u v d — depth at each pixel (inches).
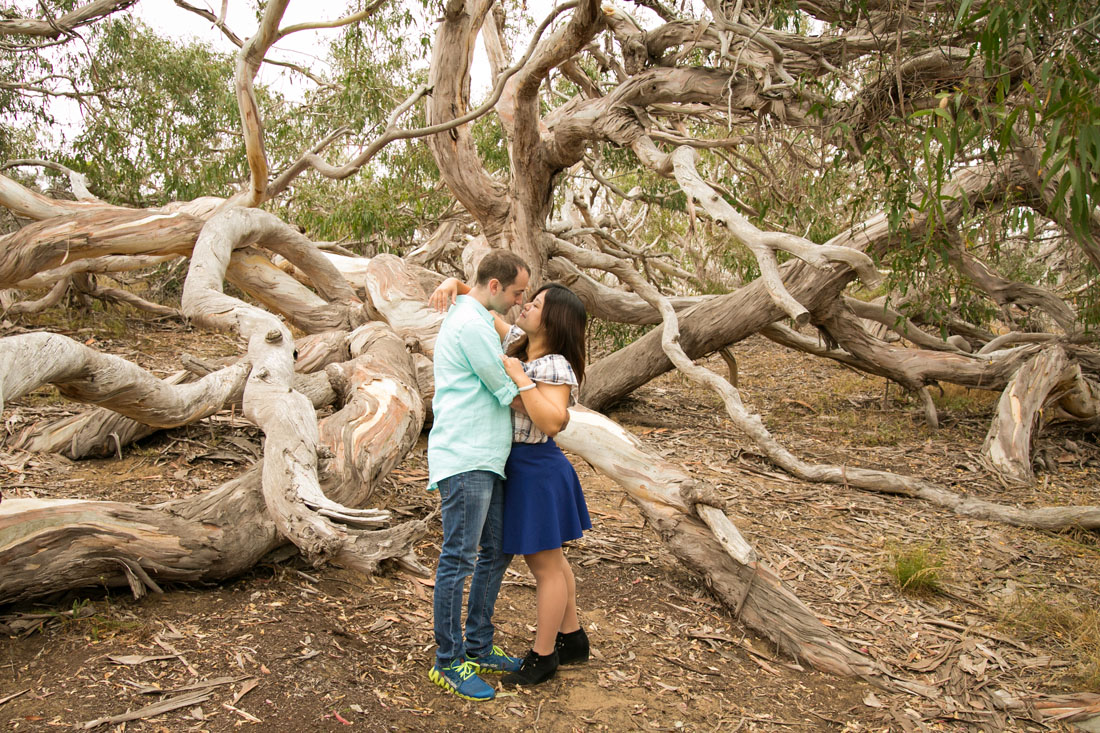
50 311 404.8
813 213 312.2
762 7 277.1
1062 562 205.8
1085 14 144.3
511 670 130.9
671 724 123.3
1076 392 312.3
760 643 152.9
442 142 306.2
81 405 249.3
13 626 124.8
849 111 251.3
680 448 287.3
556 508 123.6
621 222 542.9
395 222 406.6
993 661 152.6
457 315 120.6
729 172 376.5
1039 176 205.0
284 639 128.8
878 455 296.5
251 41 227.9
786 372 457.4
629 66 298.5
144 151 453.1
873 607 172.9
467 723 115.9
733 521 217.2
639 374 331.3
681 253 534.9
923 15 209.5
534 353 129.0
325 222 437.1
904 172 198.5
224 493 150.0
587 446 182.4
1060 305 326.3
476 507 118.4
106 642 122.7
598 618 155.8
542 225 336.2
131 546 134.4
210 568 142.0
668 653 145.3
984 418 354.3
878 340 341.4
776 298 225.6
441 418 120.5
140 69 466.6
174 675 115.6
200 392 179.6
